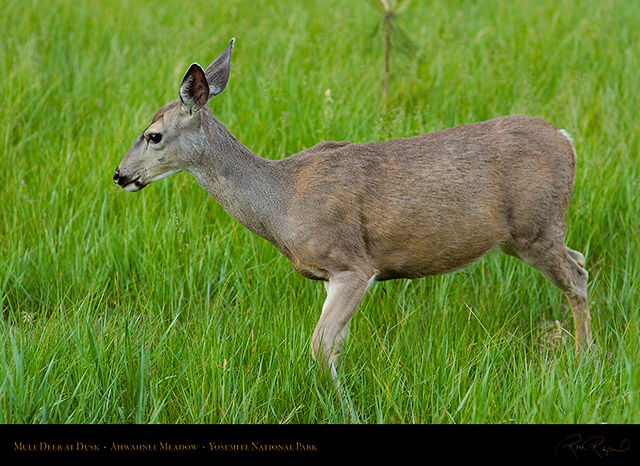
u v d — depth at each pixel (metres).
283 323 10.24
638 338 9.58
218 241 11.93
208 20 19.34
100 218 12.29
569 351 9.41
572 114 14.47
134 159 9.74
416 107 14.28
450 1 20.78
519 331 11.04
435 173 9.85
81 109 15.08
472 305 11.30
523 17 19.50
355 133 13.45
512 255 10.62
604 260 12.04
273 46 17.50
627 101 15.30
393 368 9.35
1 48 16.97
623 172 12.92
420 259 10.09
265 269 11.63
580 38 17.94
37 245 11.96
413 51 15.47
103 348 9.34
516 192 10.03
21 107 14.88
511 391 9.11
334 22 18.97
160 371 9.38
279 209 9.81
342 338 9.95
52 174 13.14
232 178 9.80
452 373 9.14
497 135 10.08
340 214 9.72
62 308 10.48
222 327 10.38
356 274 9.74
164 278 11.30
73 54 17.39
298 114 14.19
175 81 15.40
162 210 12.65
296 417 9.05
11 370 8.91
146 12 19.72
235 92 15.30
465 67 15.95
